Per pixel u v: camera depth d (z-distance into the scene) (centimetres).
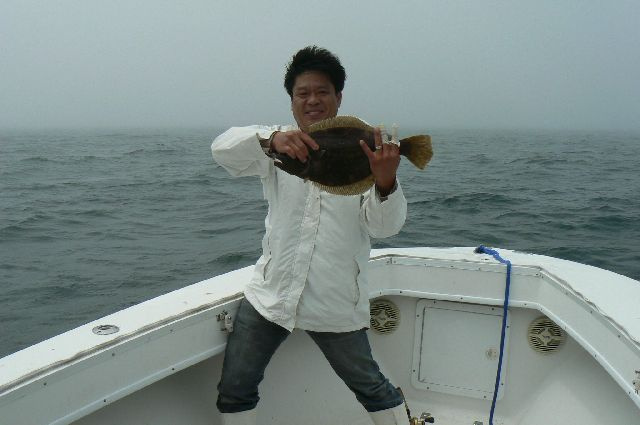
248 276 284
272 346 229
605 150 5800
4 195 1964
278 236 216
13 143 7731
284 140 178
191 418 241
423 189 1978
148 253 1080
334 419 280
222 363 257
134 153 5022
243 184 2331
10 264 1003
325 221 212
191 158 4303
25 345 661
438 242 1091
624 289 256
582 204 1622
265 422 265
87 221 1445
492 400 295
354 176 185
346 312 217
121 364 198
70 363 182
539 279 283
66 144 7356
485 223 1306
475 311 297
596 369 264
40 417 175
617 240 1142
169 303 238
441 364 303
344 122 183
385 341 313
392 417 234
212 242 1170
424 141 178
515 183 2228
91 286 877
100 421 211
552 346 286
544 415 273
